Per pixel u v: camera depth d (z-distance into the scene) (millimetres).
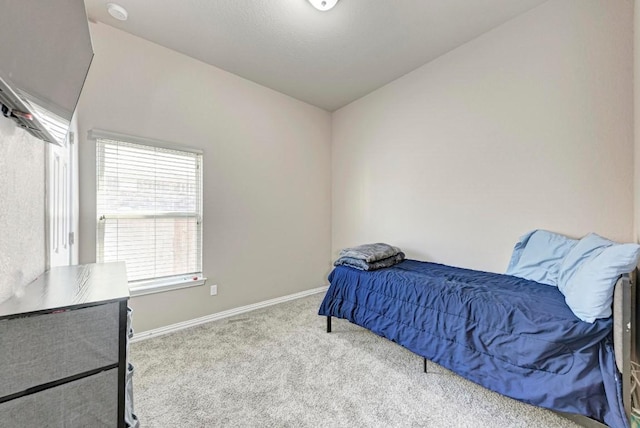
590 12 1860
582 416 1295
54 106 1001
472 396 1603
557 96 2008
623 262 1184
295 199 3604
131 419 1014
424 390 1665
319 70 2934
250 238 3135
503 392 1409
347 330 2564
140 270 2412
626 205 1739
